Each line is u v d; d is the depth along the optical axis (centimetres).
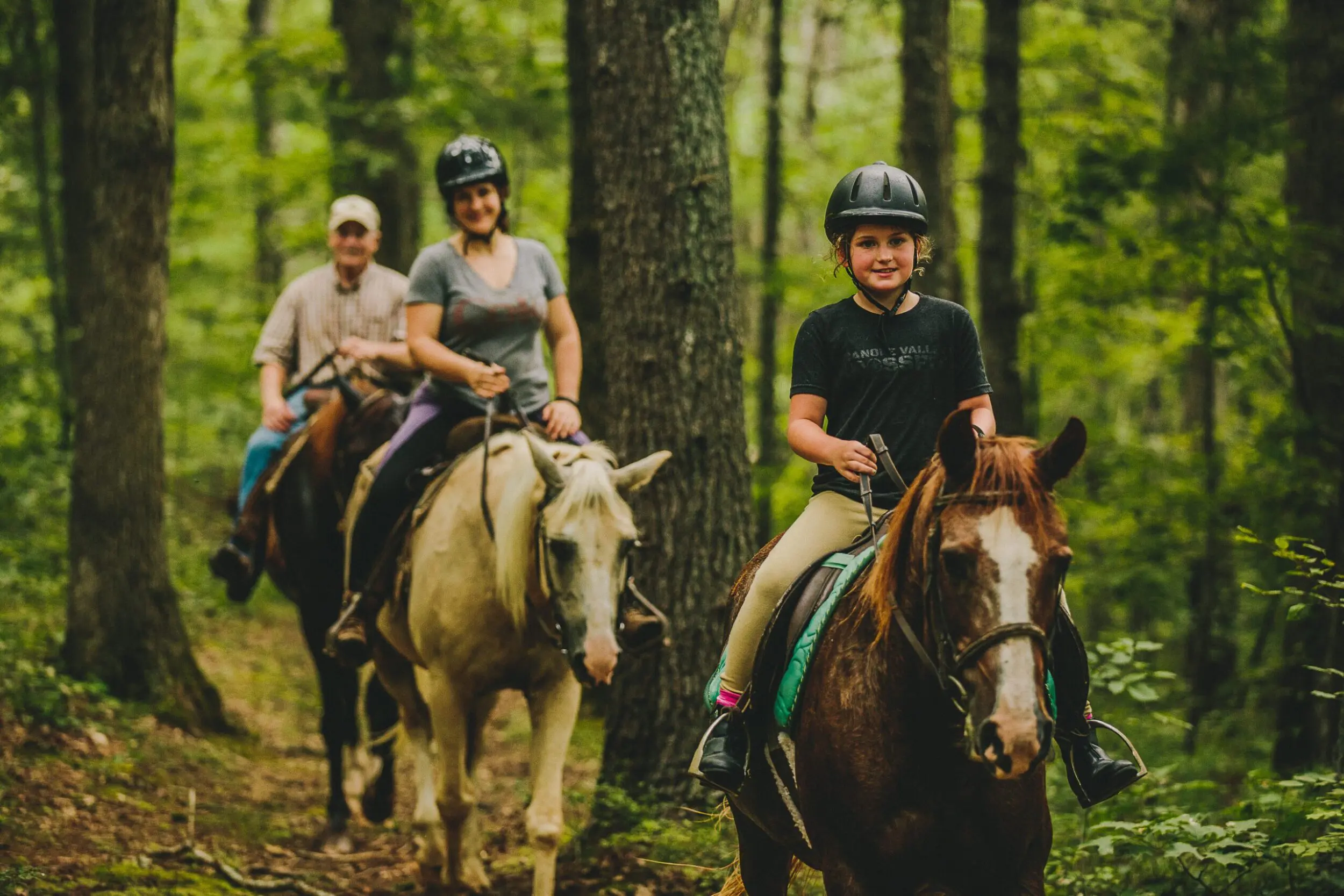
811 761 388
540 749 636
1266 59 1052
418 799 725
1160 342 1714
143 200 985
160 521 1012
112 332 986
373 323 935
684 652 768
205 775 909
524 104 1811
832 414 422
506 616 634
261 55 1770
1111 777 383
